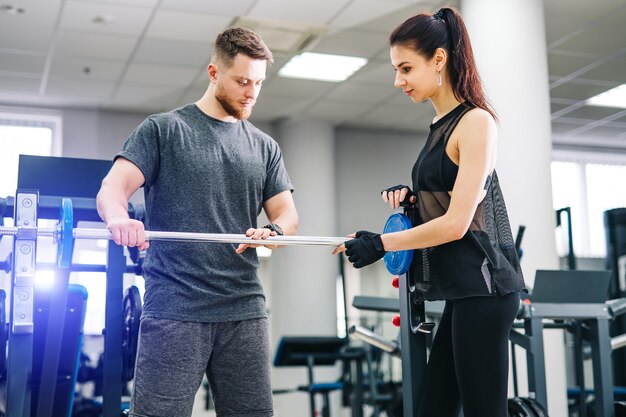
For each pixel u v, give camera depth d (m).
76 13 5.96
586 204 10.15
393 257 2.12
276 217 2.29
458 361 1.88
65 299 2.02
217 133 2.17
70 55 6.82
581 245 10.01
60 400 2.55
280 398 8.62
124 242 1.88
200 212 2.09
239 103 2.16
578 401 5.24
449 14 2.00
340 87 7.86
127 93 7.88
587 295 3.51
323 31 6.42
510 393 4.82
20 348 2.03
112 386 2.44
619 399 5.07
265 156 2.28
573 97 8.36
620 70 7.54
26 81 7.46
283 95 8.11
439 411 2.00
